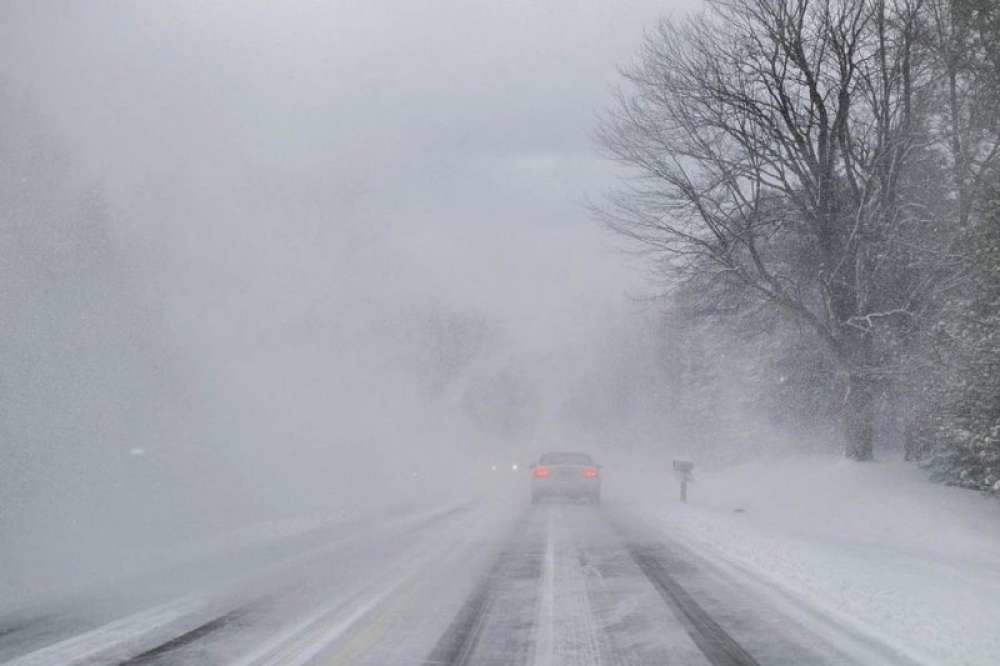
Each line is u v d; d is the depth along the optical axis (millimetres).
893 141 23578
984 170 20469
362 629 8688
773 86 25000
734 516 20703
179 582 11648
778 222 25359
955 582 10977
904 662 7340
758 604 9938
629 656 7668
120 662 7469
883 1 23516
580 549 15203
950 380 17766
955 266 21531
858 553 13953
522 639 8289
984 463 17766
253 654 7707
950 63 21688
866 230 23953
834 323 24844
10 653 7816
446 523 20500
